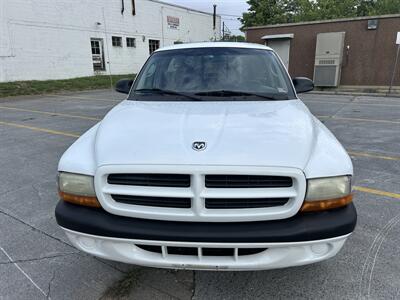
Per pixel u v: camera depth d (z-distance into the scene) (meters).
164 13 26.39
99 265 2.62
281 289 2.31
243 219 1.85
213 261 1.90
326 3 28.31
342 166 1.93
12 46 16.84
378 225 3.12
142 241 1.90
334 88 15.95
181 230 1.86
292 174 1.81
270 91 2.98
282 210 1.85
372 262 2.57
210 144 1.96
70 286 2.38
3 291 2.34
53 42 18.75
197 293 2.29
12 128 7.93
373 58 15.27
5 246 2.89
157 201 1.91
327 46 15.48
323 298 2.21
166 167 1.83
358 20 15.16
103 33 21.70
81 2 19.94
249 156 1.86
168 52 3.48
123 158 1.93
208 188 1.84
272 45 17.94
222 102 2.78
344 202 1.93
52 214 3.50
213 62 3.25
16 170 4.91
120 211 1.93
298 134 2.11
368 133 6.82
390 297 2.21
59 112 10.18
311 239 1.85
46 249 2.85
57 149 6.03
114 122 2.40
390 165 4.84
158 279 2.45
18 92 15.11
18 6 16.78
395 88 15.07
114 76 21.98
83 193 2.00
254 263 1.88
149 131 2.16
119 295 2.29
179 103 2.79
